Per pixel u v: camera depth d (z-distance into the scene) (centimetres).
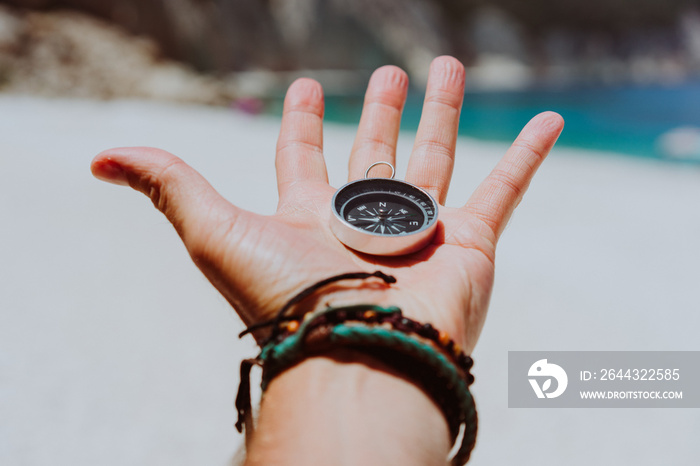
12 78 315
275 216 26
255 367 54
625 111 449
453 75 32
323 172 30
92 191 109
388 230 26
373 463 17
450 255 25
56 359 53
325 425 18
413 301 22
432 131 31
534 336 63
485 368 57
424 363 20
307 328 20
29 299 64
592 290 76
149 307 65
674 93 587
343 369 20
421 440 18
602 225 106
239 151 162
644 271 83
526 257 88
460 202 118
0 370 50
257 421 19
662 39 760
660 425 48
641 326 66
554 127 28
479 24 684
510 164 28
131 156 24
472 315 24
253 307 23
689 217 113
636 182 145
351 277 22
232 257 23
